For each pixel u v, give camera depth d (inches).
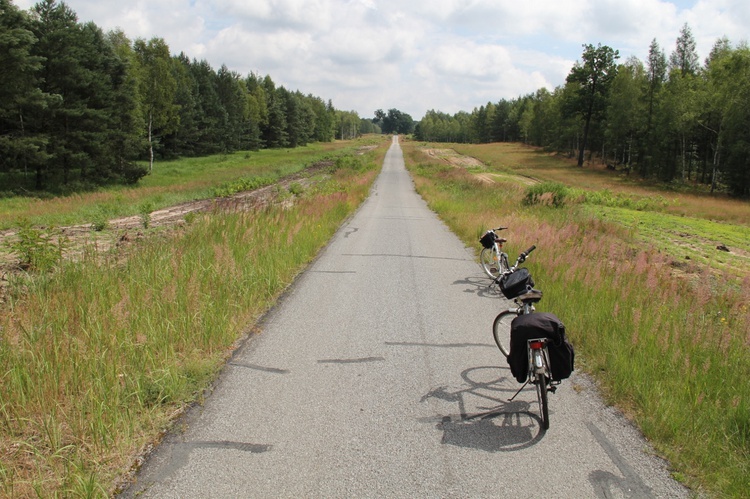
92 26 1547.7
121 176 1472.7
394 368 194.5
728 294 291.1
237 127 3597.4
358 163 2118.6
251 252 325.4
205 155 2972.4
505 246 418.3
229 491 119.3
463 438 146.0
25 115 1262.3
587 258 363.6
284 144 4493.1
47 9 1317.7
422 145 5580.7
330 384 179.2
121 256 339.3
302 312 262.7
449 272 368.2
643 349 197.3
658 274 313.7
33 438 136.5
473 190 1153.4
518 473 130.0
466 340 227.0
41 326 186.9
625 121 2411.4
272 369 190.7
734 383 173.9
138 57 2096.5
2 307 224.5
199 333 205.6
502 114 6008.9
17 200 981.8
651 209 1018.7
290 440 142.2
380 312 266.1
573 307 251.1
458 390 177.2
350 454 136.3
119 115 1508.4
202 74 3307.1
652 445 144.3
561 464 134.4
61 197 1087.0
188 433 144.4
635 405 166.9
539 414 160.9
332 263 389.4
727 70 1791.3
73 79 1331.2
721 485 125.3
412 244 489.7
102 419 140.9
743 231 704.4
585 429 152.6
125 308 203.6
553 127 3649.1
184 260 288.4
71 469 122.6
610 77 2824.8
